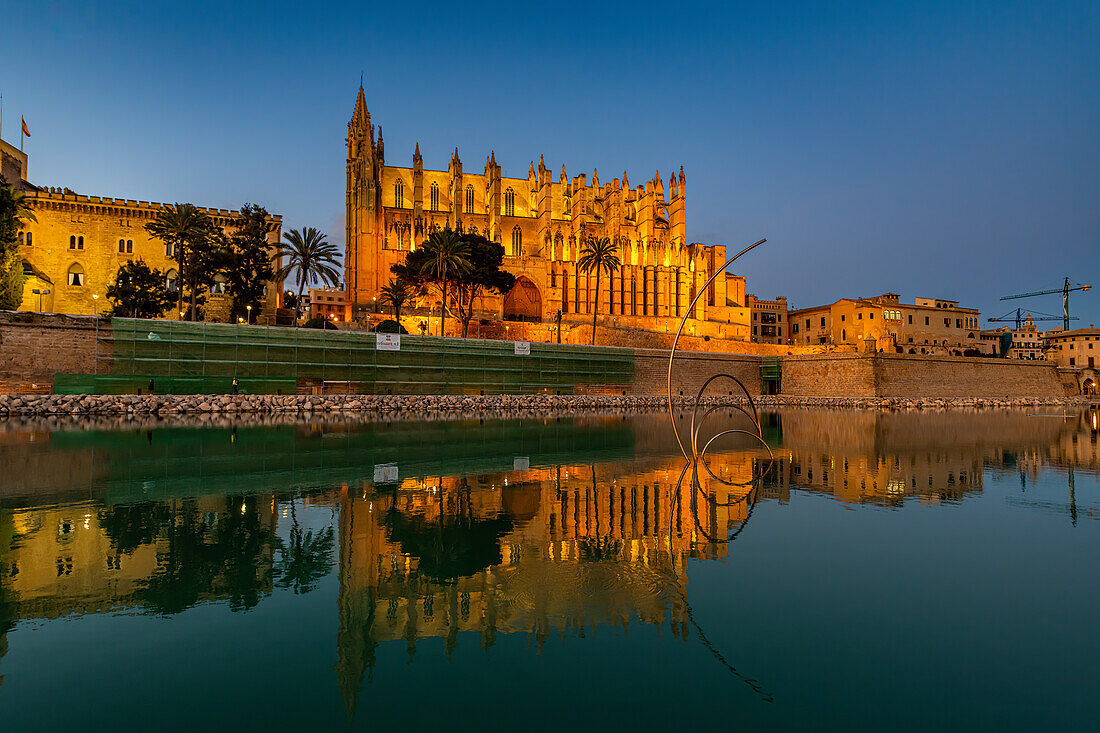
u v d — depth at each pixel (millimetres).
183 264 67125
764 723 4211
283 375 52188
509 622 6254
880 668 5145
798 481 15172
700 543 9211
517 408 55219
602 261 92375
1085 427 36531
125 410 39500
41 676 4977
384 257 98688
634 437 28312
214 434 27312
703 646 5590
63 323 44250
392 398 49438
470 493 13477
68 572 7715
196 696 4645
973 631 5906
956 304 127625
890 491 13703
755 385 83312
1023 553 8664
